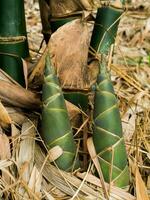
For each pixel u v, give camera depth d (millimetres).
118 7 964
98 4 985
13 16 945
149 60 1607
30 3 2422
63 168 903
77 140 986
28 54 1010
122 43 2061
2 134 938
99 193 892
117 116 866
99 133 871
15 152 931
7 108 979
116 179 894
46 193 878
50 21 970
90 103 1024
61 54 934
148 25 2131
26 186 881
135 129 1039
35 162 922
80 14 932
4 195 898
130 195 898
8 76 968
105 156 880
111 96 855
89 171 925
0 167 898
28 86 990
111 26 982
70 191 896
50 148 888
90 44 999
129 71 1503
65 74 947
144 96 1248
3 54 976
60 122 870
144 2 2398
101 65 854
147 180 985
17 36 962
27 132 946
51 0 943
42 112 875
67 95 963
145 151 1037
